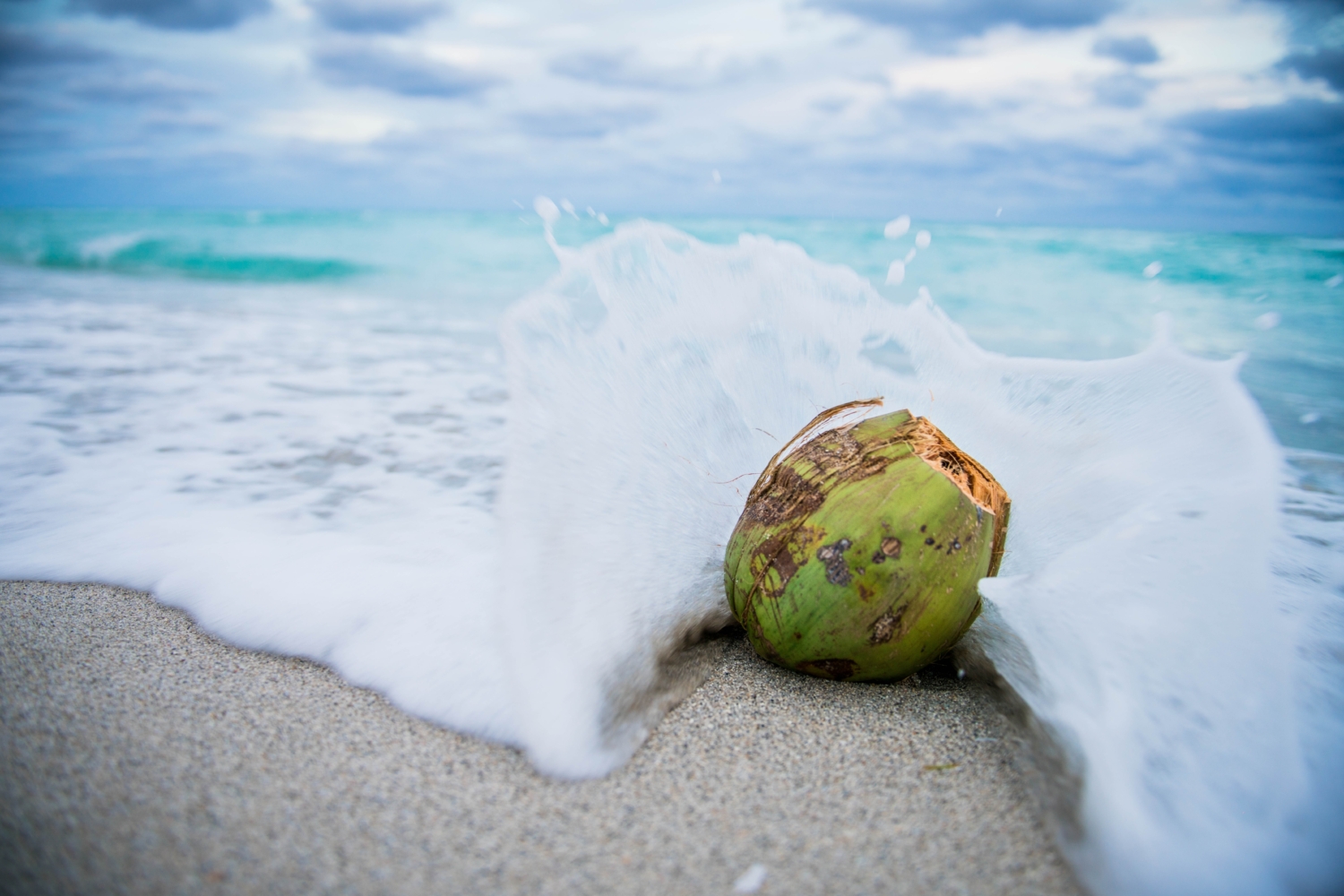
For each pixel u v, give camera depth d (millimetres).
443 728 533
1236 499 565
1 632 638
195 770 481
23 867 402
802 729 540
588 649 562
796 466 561
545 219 723
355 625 648
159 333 1876
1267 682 513
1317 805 464
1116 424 663
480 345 1812
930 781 492
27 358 1548
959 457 562
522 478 634
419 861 421
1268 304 2346
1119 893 415
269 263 3529
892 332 774
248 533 816
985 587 537
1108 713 496
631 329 723
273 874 407
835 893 409
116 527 830
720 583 651
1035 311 2371
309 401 1299
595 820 456
